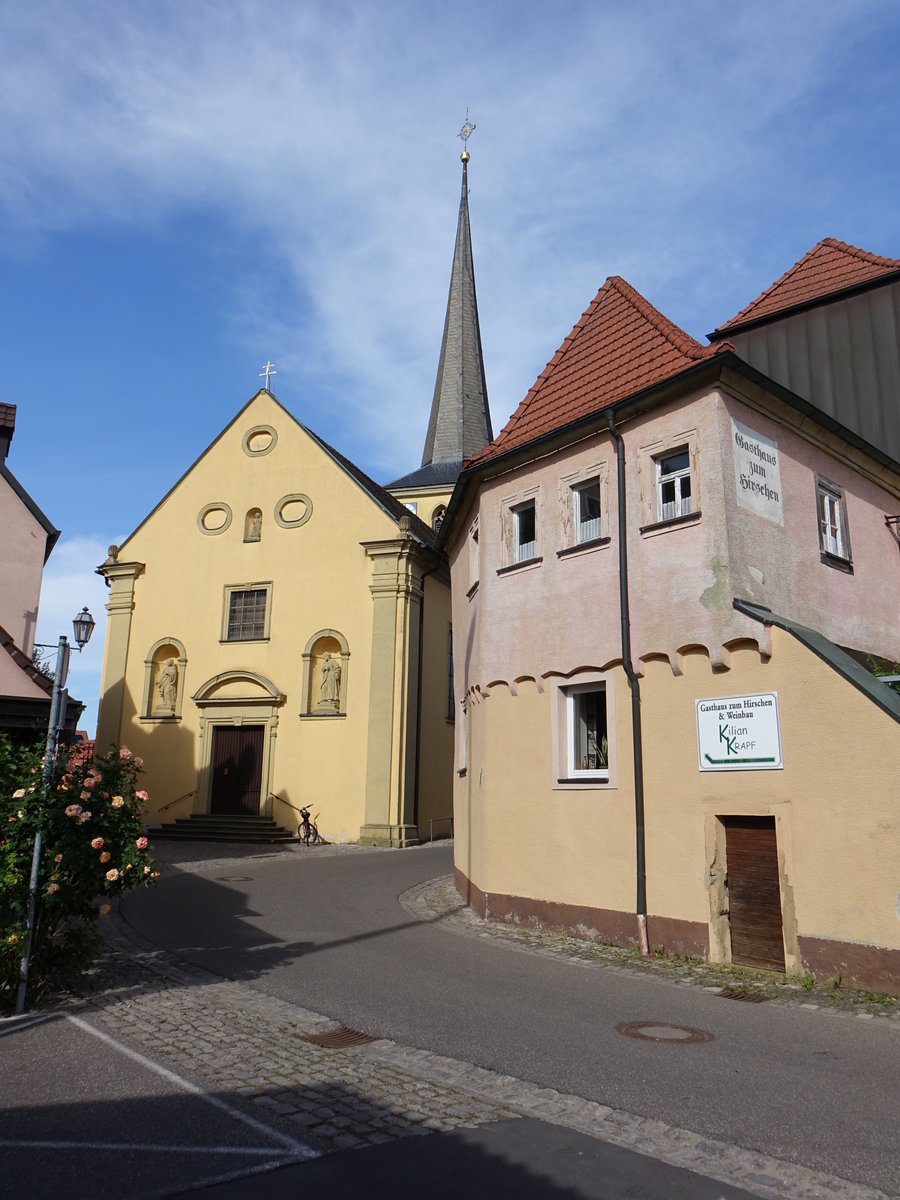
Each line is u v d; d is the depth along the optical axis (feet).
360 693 89.04
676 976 31.86
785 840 32.12
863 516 44.55
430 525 126.00
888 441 51.65
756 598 35.91
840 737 31.09
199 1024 24.95
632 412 39.60
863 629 42.57
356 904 49.52
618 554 39.52
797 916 31.40
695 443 36.94
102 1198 14.26
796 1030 24.77
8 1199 14.19
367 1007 27.27
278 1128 17.25
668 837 35.99
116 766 29.01
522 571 44.73
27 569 65.51
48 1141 16.55
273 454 98.32
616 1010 27.04
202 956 35.12
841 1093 19.43
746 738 33.83
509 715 44.29
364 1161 15.75
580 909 39.04
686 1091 19.54
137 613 99.19
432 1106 18.57
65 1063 21.21
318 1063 21.44
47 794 26.94
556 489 43.39
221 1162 15.67
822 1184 15.05
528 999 28.40
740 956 33.50
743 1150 16.38
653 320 44.04
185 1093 19.19
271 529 96.27
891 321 53.01
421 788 90.94
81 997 27.89
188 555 98.84
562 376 48.32
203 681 94.63
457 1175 15.21
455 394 141.79
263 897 51.67
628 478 39.55
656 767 36.78
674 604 36.68
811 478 41.01
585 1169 15.51
